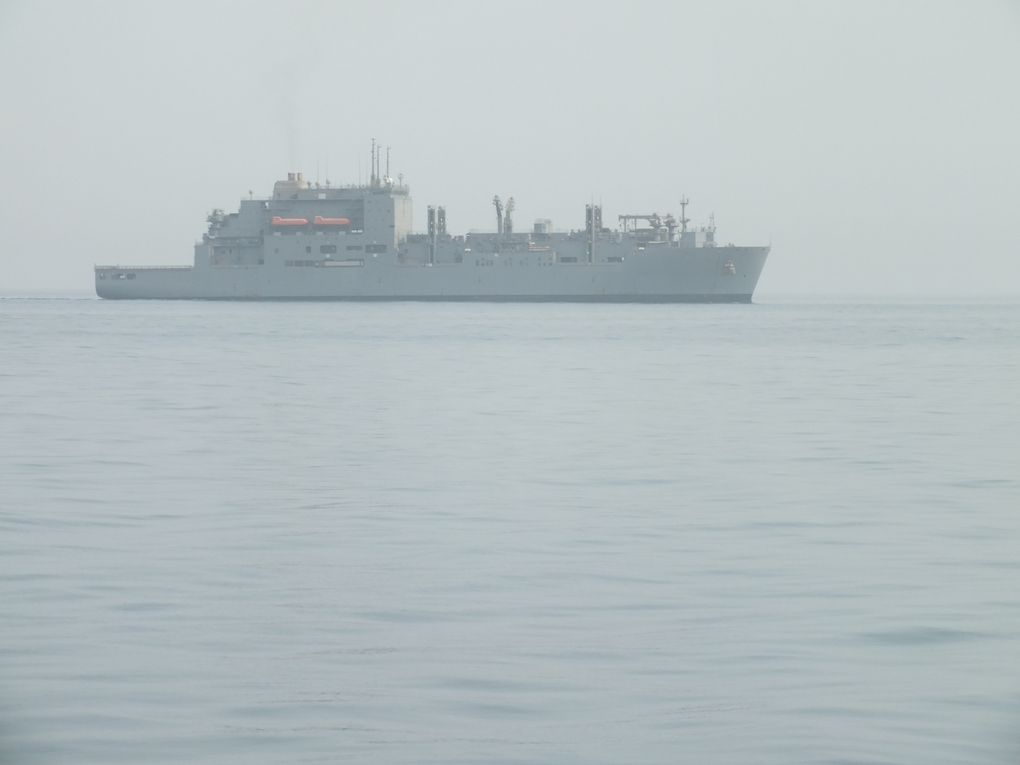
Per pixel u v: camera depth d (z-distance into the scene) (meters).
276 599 77.19
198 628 71.19
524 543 93.25
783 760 54.09
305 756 54.44
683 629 71.12
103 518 102.94
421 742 55.88
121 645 68.12
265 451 143.50
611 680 62.97
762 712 58.97
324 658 66.12
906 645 68.06
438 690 61.72
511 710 59.28
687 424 172.50
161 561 87.25
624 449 146.12
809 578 82.38
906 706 59.66
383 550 90.94
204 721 57.91
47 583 80.88
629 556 89.00
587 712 59.03
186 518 103.06
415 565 86.12
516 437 156.88
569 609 75.06
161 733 56.69
